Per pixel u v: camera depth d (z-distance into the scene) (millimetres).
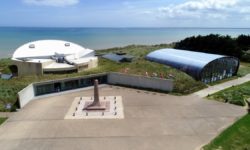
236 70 58406
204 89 47500
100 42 182375
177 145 27469
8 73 60875
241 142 27578
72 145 27594
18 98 38219
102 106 38125
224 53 78250
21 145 27656
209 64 50625
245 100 41219
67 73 53531
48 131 30891
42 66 52469
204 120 33875
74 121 33719
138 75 49750
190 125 32375
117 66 58938
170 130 31031
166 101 41375
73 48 68188
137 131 30797
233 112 36531
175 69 54375
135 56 73562
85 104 39969
